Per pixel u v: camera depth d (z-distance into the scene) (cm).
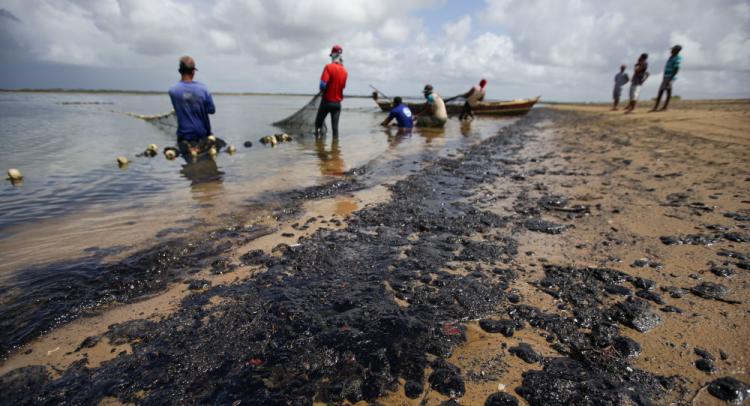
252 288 234
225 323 196
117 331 192
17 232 329
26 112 1797
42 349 179
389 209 396
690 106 1812
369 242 308
